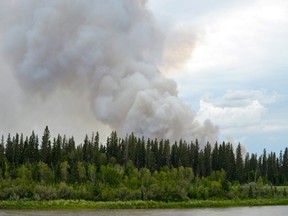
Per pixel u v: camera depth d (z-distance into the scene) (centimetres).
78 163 15750
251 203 14750
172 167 18388
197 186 15975
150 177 15825
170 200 14188
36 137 17862
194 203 13912
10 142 17875
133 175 16175
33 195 13312
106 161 17862
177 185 14812
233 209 13138
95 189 13988
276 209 13188
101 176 15538
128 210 12412
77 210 12050
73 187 14362
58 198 13400
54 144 17525
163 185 14575
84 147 18425
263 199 15450
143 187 14275
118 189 14000
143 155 19375
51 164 16575
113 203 13062
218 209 13112
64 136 18938
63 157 17312
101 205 12838
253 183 17325
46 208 12325
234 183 17838
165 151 19775
